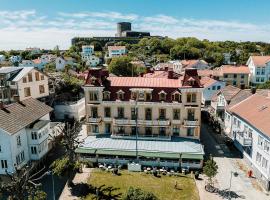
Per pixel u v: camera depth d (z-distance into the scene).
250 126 53.03
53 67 180.00
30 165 51.38
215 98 83.88
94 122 60.22
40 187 47.19
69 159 47.00
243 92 70.31
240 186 46.69
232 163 54.75
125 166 54.31
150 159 53.66
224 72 128.12
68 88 93.50
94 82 59.03
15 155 47.53
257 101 58.59
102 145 56.03
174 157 51.25
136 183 47.78
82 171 52.41
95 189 46.09
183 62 168.38
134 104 58.12
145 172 51.72
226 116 69.19
